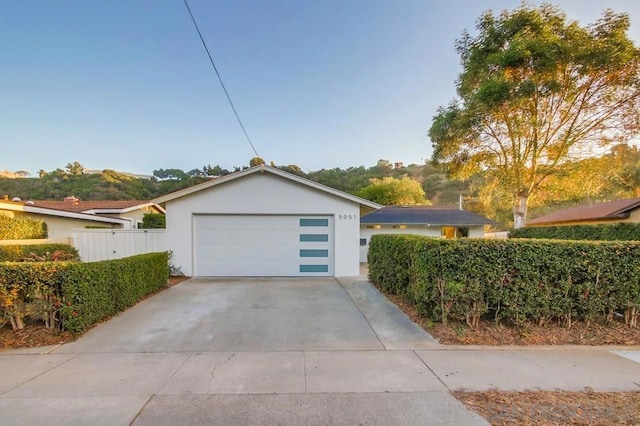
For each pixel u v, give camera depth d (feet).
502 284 14.42
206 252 30.35
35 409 8.14
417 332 14.74
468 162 46.60
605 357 12.00
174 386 9.47
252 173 30.27
